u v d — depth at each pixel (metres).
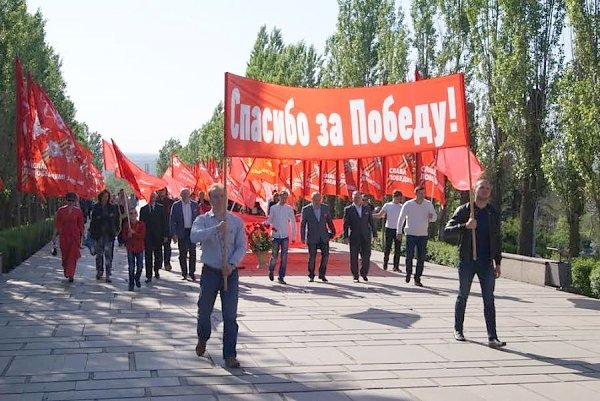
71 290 13.84
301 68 52.28
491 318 8.88
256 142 9.87
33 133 18.17
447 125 10.37
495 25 21.11
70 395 6.46
